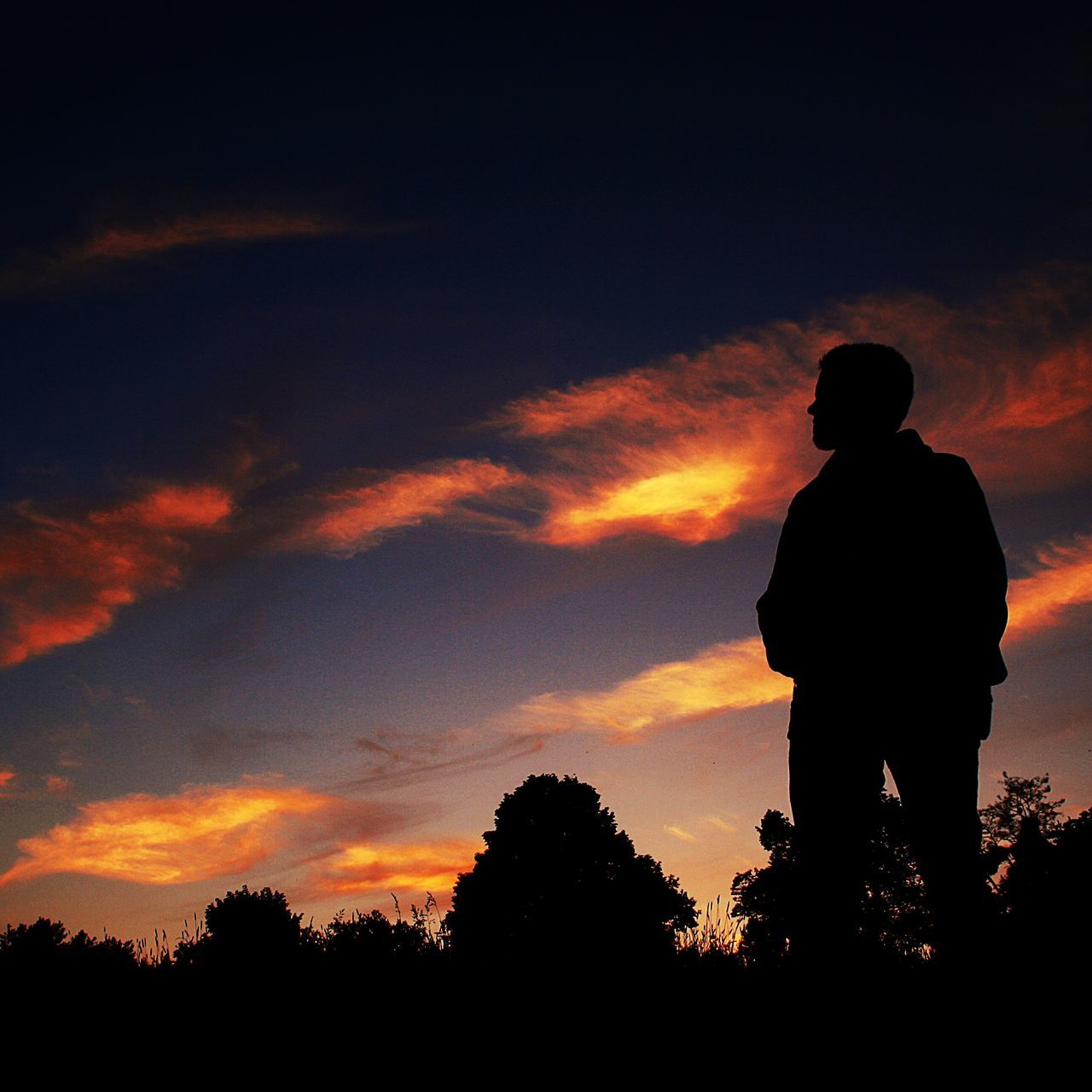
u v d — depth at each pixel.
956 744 2.57
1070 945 3.03
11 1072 3.40
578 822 29.03
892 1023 2.73
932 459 2.81
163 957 4.45
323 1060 3.48
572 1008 3.79
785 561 2.98
